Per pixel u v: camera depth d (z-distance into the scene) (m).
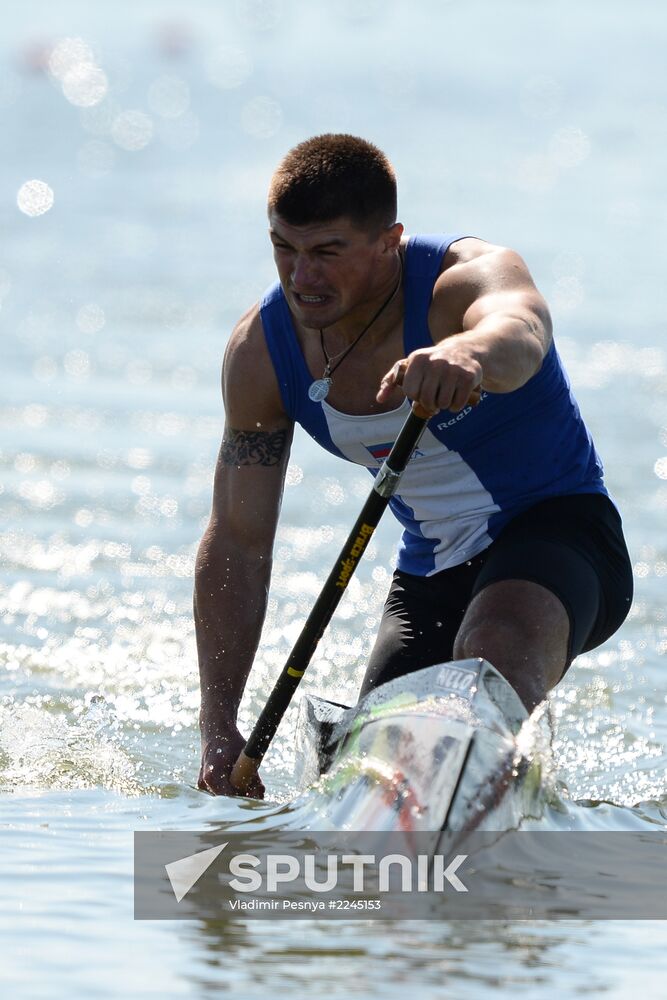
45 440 32.72
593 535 13.89
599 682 19.28
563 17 198.00
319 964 9.16
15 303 47.25
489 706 11.55
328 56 167.50
